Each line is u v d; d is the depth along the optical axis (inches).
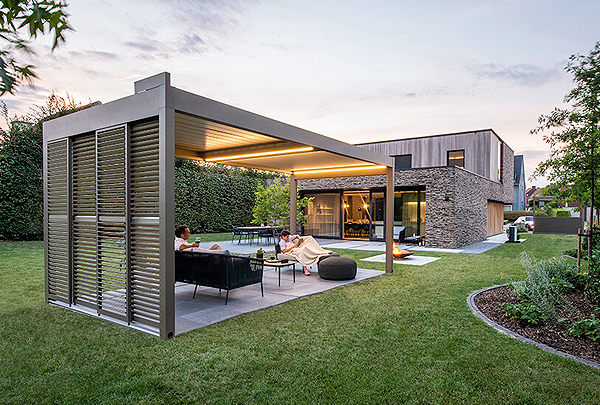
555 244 560.4
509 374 118.3
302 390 107.8
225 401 101.3
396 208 606.5
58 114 561.3
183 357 130.7
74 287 194.2
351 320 175.5
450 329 162.4
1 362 126.0
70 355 132.0
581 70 221.1
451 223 512.7
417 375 117.6
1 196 473.1
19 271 291.3
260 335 154.4
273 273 314.3
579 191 299.7
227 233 758.5
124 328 161.6
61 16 54.0
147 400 101.9
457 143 756.0
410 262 376.5
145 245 157.9
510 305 181.5
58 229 203.0
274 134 201.3
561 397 104.7
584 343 146.0
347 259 283.9
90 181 186.5
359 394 105.7
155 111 147.6
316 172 399.5
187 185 676.7
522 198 1611.7
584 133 260.7
